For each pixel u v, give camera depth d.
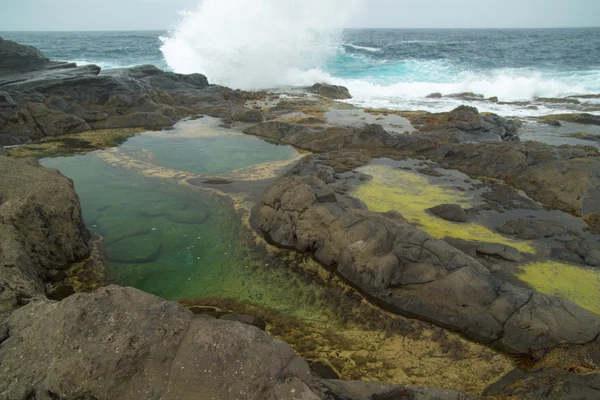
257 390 4.31
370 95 29.00
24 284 6.86
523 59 43.78
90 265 8.91
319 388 4.66
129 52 54.09
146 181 13.55
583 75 32.31
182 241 9.87
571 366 5.78
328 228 8.94
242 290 8.09
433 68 37.69
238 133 19.75
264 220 10.33
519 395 5.27
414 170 14.42
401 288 7.73
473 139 17.02
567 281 8.11
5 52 24.89
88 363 4.43
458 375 5.97
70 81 21.36
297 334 6.84
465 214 10.81
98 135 19.06
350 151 16.23
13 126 17.97
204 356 4.53
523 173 13.23
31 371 4.51
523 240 9.70
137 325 4.79
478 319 6.93
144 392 4.39
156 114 21.14
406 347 6.57
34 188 9.23
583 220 10.75
